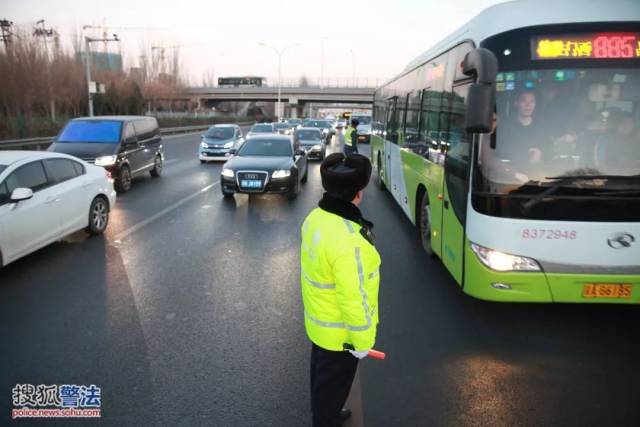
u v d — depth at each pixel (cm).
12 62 3002
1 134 2362
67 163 734
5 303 514
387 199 1184
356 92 7494
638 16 423
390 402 343
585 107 418
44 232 654
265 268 633
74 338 436
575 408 336
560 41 421
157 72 5909
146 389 356
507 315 488
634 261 412
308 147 2075
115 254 690
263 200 1131
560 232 412
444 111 577
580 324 467
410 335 444
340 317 246
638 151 413
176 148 2819
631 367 390
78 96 3669
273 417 324
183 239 777
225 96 7838
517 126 423
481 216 430
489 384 365
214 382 365
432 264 655
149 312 492
